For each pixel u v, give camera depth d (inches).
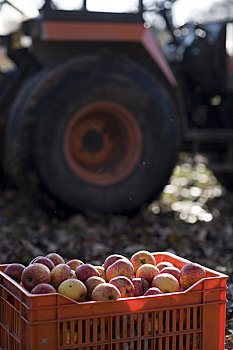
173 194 403.9
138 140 311.1
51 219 310.2
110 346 131.0
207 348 139.3
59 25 306.5
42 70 314.3
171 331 136.6
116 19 313.3
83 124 308.3
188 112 355.9
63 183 299.9
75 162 308.3
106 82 299.9
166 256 164.9
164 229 300.5
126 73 304.7
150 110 308.5
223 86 351.3
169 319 135.4
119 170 314.3
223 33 349.7
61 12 307.3
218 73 350.0
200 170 510.0
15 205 358.3
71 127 299.1
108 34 312.0
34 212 339.0
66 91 295.0
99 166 316.5
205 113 358.9
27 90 310.8
